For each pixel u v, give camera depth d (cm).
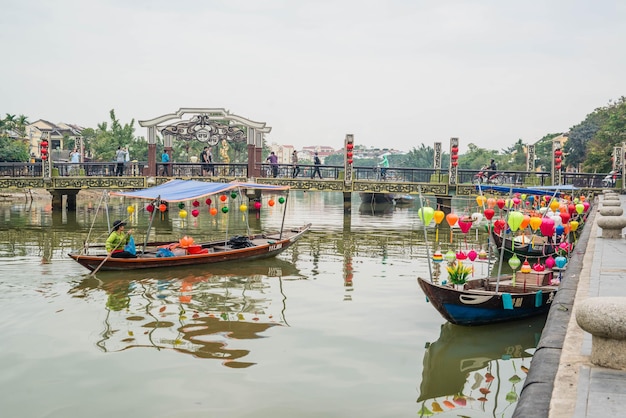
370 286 1505
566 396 487
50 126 8712
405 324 1168
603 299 549
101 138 7462
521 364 964
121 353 984
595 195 3734
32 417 748
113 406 781
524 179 3612
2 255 1905
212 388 841
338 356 978
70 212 3534
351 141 3297
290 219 3381
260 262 1836
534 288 1230
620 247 1418
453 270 1202
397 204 5078
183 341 1050
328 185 3344
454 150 3312
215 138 3559
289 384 858
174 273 1642
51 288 1445
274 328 1131
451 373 915
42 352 986
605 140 5650
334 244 2286
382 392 836
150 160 3441
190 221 3181
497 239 1923
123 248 1684
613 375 527
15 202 4484
